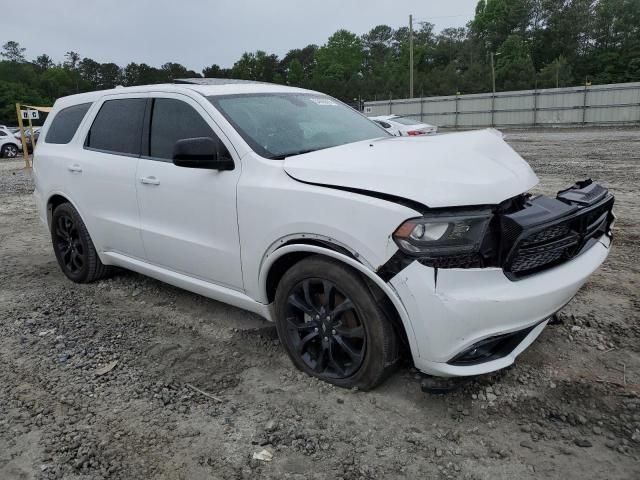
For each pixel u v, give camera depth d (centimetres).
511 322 281
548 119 3709
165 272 430
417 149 327
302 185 317
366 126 443
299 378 340
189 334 414
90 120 496
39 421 306
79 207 496
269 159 348
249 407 314
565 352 359
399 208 276
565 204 321
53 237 551
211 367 362
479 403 308
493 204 284
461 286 273
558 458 263
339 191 300
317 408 309
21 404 324
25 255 670
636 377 327
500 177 304
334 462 267
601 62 8588
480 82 8269
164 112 420
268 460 270
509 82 8012
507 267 286
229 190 354
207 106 383
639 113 3350
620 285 473
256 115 388
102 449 281
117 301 488
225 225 361
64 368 366
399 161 307
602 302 437
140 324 436
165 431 295
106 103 484
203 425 299
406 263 275
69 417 310
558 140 2305
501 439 279
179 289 513
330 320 318
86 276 527
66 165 505
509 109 3869
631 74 8188
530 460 263
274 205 326
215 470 264
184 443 285
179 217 396
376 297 291
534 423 290
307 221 307
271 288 356
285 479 257
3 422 307
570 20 9319
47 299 499
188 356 379
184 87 412
